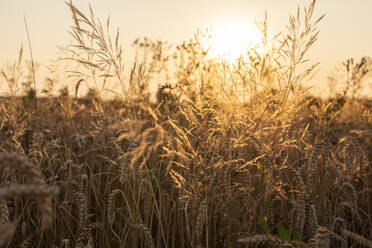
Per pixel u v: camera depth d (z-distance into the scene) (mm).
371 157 2867
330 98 4504
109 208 1854
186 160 1800
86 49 1967
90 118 3369
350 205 2010
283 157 2406
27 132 3057
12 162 692
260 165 1948
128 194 2217
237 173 1963
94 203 2797
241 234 1897
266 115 2176
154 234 2469
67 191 2238
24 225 2105
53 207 2160
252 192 1882
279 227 1610
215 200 1942
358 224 2416
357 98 4852
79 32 1944
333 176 2289
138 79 2125
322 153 1998
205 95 2328
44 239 2270
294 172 1833
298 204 1752
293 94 2158
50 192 656
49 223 667
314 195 2107
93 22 1944
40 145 2629
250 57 2209
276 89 2182
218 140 1966
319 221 2051
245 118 2217
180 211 2244
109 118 2312
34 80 2770
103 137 2439
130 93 2092
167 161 2289
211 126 2137
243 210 1959
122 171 1647
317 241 1268
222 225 2096
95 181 2742
